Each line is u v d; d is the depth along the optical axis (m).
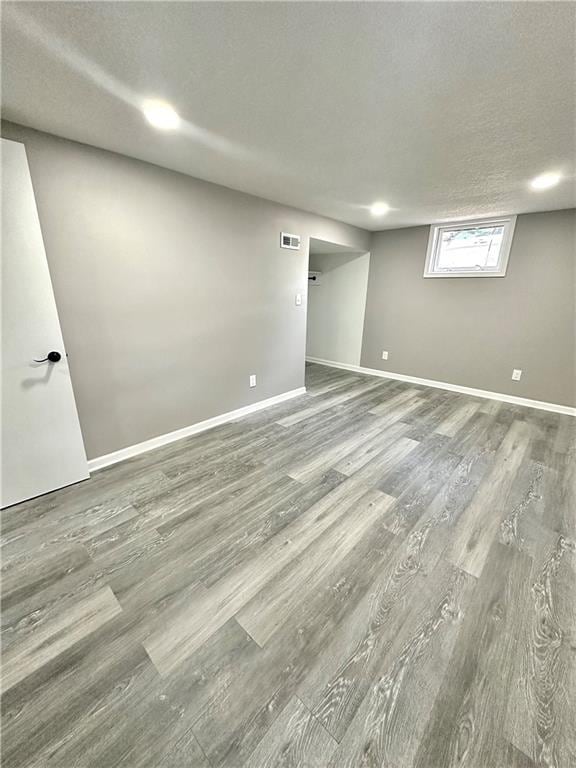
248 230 3.12
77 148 1.99
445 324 4.50
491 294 4.06
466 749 0.98
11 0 0.98
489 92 1.45
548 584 1.53
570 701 1.09
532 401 3.95
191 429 3.05
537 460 2.66
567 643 1.28
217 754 0.96
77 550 1.68
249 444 2.87
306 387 4.63
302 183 2.73
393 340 5.07
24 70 1.32
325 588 1.50
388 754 0.97
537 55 1.21
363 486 2.28
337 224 4.22
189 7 1.02
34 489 2.05
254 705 1.07
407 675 1.16
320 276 5.77
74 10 1.03
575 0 0.96
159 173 2.39
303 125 1.78
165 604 1.41
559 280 3.59
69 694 1.09
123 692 1.10
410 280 4.72
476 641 1.28
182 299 2.74
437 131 1.82
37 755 0.95
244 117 1.70
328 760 0.95
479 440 3.01
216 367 3.16
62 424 2.11
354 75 1.35
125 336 2.44
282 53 1.23
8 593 1.44
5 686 1.11
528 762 0.95
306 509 2.03
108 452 2.49
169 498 2.10
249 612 1.38
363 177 2.56
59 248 2.02
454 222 4.16
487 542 1.79
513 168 2.32
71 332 2.16
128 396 2.54
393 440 2.99
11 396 1.89
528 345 3.89
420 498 2.16
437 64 1.27
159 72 1.34
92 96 1.51
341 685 1.13
